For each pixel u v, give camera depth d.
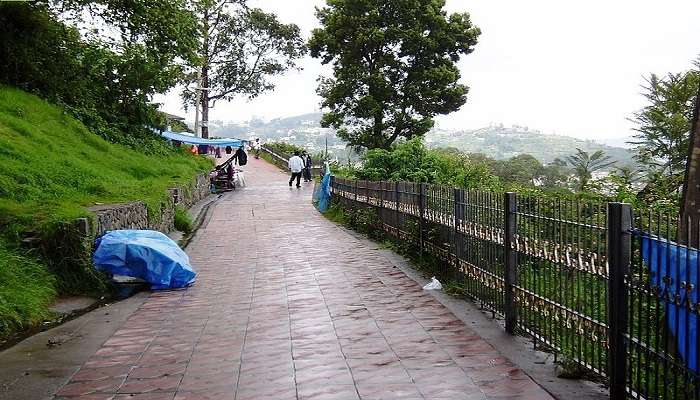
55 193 11.02
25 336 6.20
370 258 10.84
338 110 31.08
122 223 10.19
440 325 6.36
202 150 40.62
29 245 7.93
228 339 6.00
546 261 5.20
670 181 8.74
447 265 8.50
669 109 11.33
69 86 19.88
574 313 4.71
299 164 30.27
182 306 7.48
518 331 5.87
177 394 4.54
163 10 19.94
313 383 4.73
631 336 3.96
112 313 7.17
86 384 4.78
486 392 4.50
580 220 4.62
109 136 20.84
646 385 3.80
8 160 11.55
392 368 5.05
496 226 6.43
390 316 6.78
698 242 3.30
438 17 29.64
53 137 15.93
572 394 4.40
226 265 10.45
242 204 22.22
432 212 9.15
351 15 29.61
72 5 19.03
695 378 3.33
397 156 15.77
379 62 29.77
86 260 8.16
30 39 18.06
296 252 11.72
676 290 3.49
